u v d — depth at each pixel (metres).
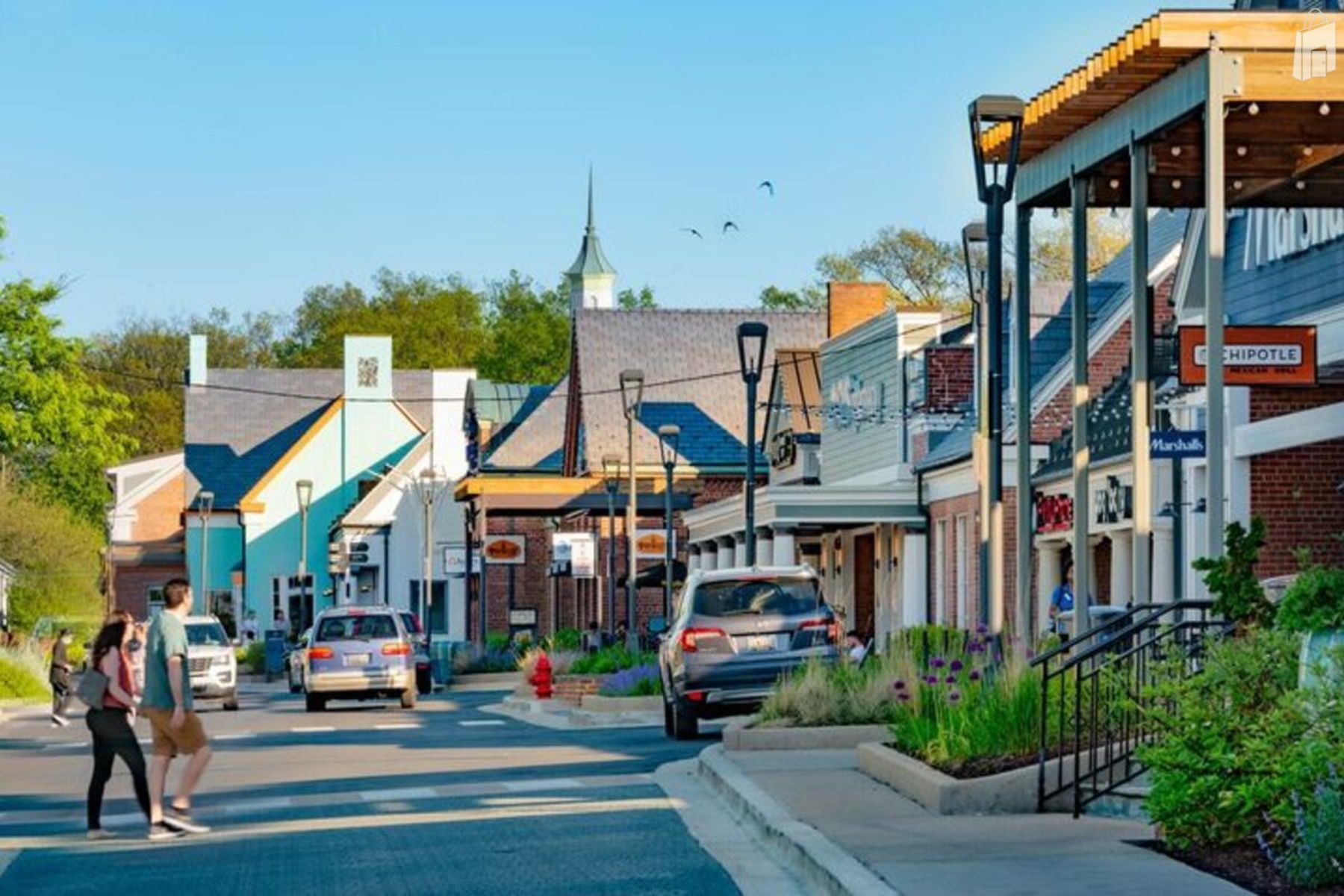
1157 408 44.41
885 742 28.45
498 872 20.12
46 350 87.00
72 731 56.69
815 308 167.12
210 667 65.00
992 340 30.78
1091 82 24.70
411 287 198.62
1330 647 16.62
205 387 141.38
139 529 141.50
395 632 61.00
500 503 84.69
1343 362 36.72
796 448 83.50
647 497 84.38
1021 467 28.56
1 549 114.44
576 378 106.94
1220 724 17.75
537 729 46.44
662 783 29.67
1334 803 15.51
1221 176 22.95
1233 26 22.94
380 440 132.38
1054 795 21.83
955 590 62.34
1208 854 17.58
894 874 17.33
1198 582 42.94
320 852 22.44
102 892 20.14
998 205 29.59
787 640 39.50
